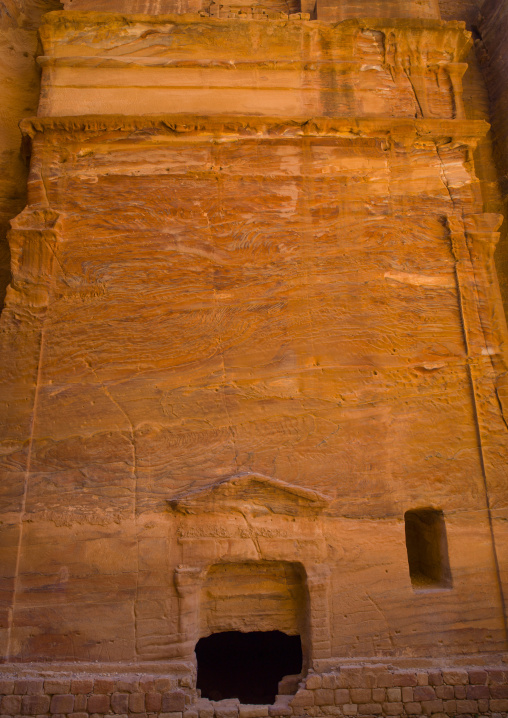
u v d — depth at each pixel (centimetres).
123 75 703
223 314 619
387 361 618
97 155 663
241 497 558
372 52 741
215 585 553
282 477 573
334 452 584
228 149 672
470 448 598
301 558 547
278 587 558
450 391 614
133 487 559
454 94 732
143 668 509
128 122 661
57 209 642
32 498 550
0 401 576
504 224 784
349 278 640
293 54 726
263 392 598
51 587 528
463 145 697
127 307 614
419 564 628
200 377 598
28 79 818
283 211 657
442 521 577
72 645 514
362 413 599
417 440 595
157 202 651
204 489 554
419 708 509
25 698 489
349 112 707
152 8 785
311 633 529
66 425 574
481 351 629
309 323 623
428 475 586
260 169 669
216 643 683
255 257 640
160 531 548
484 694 516
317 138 680
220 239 644
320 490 570
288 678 530
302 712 501
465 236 667
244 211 655
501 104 825
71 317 608
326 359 614
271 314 623
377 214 664
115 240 636
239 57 718
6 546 534
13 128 786
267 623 548
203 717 491
